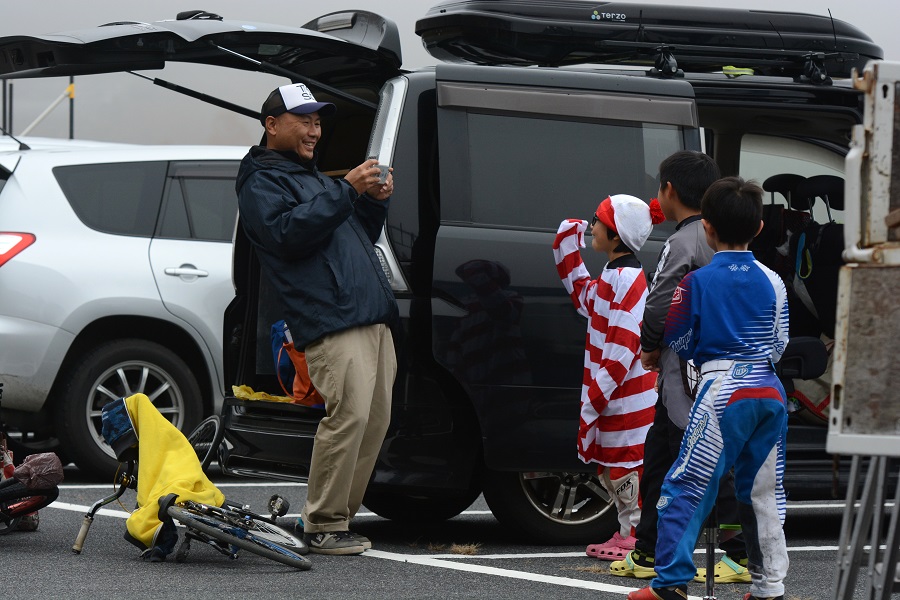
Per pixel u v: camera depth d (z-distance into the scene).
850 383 5.63
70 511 12.60
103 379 14.95
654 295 8.91
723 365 7.95
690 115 11.38
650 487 9.52
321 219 9.96
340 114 12.55
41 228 14.79
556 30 12.07
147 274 15.13
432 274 10.50
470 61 12.53
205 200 15.83
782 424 8.05
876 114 5.66
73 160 15.25
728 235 8.11
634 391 10.15
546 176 10.92
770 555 8.10
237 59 11.42
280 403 11.27
